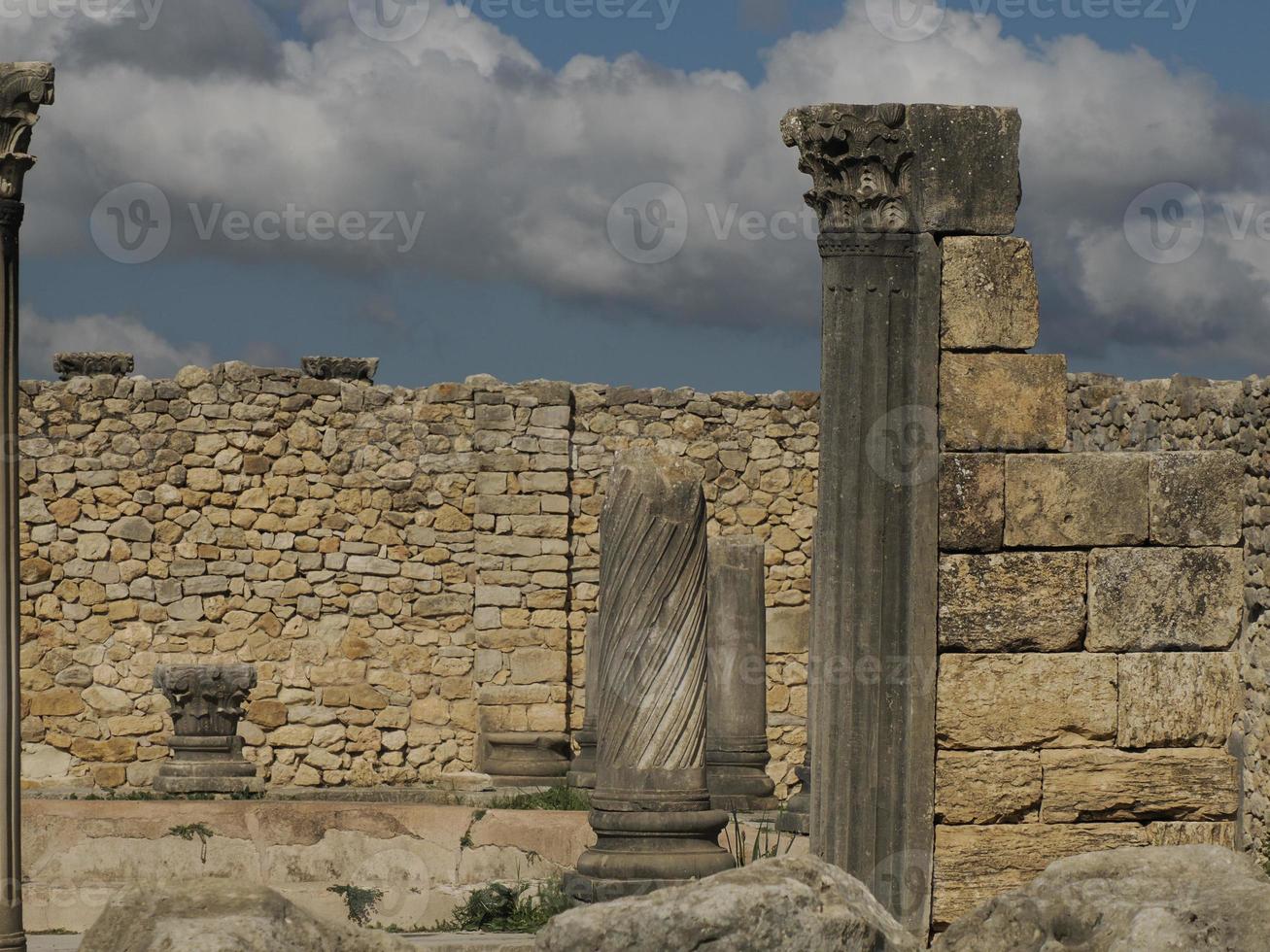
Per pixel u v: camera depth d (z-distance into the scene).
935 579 9.23
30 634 22.91
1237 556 9.41
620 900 6.90
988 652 9.30
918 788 9.19
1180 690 9.39
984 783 9.26
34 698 22.83
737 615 16.36
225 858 13.27
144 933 6.57
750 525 24.33
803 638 24.22
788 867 7.05
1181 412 18.36
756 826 13.81
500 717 23.30
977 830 9.26
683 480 10.66
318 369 23.81
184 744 18.27
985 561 9.27
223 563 23.31
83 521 23.14
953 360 9.23
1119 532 9.36
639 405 24.25
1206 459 9.40
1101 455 9.35
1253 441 16.52
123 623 23.08
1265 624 15.94
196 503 23.33
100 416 23.27
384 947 6.84
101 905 12.95
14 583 9.19
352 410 23.73
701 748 10.63
